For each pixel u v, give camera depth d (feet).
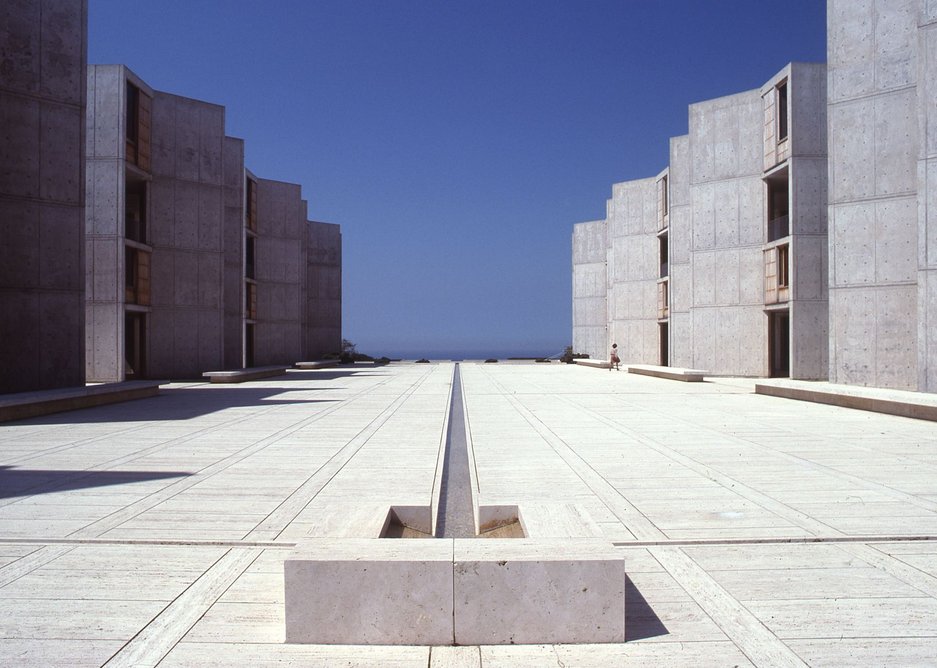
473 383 79.41
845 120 64.28
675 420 42.88
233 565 15.76
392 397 60.44
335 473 26.30
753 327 89.40
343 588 11.64
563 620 11.68
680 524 18.89
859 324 63.57
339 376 96.58
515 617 11.64
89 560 16.12
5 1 56.18
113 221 76.84
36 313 57.11
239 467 27.48
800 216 80.02
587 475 25.79
